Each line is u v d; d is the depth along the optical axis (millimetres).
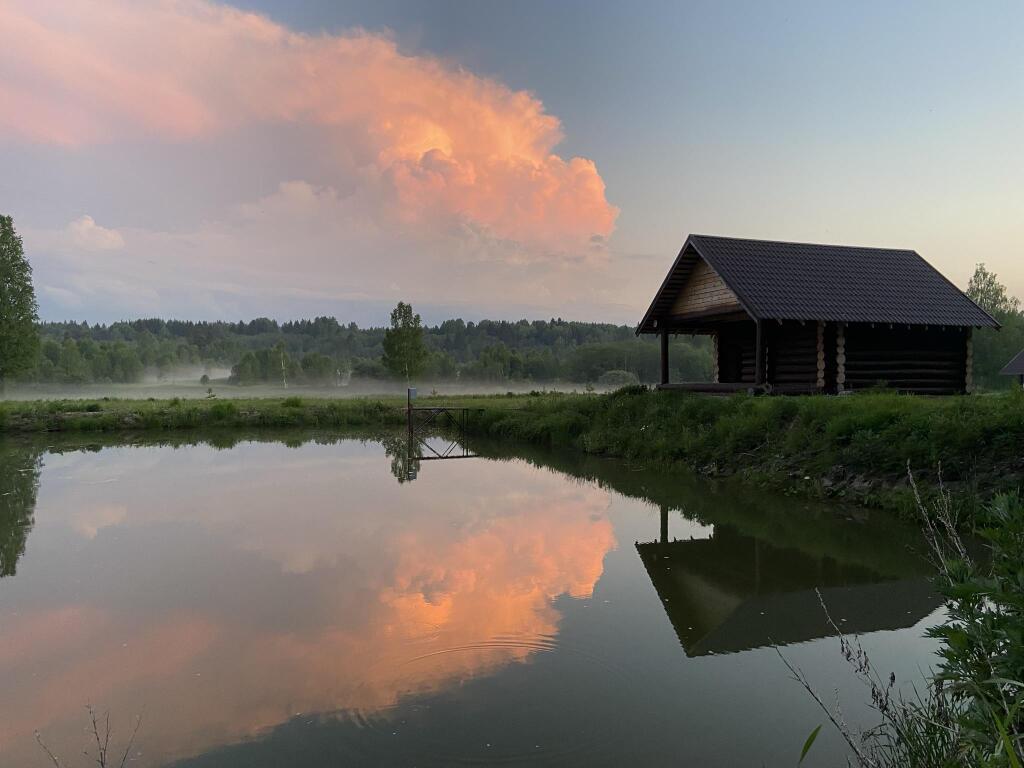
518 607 6840
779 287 17750
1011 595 2961
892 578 7629
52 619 6723
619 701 4820
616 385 76000
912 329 18562
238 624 6480
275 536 10086
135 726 4617
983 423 10219
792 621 6383
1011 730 2693
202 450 22672
